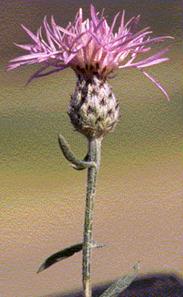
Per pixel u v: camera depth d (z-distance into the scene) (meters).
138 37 0.17
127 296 0.27
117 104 0.18
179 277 0.29
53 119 0.43
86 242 0.18
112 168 0.40
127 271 0.32
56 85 0.46
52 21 0.17
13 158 0.40
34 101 0.45
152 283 0.28
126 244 0.34
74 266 0.32
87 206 0.18
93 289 0.30
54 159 0.40
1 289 0.31
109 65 0.18
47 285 0.31
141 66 0.18
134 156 0.41
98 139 0.18
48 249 0.33
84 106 0.18
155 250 0.33
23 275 0.31
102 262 0.32
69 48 0.17
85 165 0.17
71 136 0.42
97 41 0.17
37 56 0.17
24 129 0.42
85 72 0.18
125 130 0.43
